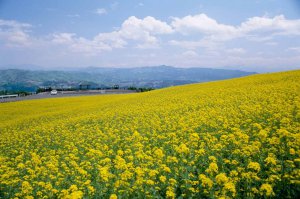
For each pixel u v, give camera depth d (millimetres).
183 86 61938
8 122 39281
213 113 20969
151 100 40281
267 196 8641
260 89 30938
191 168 11297
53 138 23594
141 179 9945
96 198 10109
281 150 11227
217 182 9133
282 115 17422
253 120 17766
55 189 10953
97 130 22656
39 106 57594
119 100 53469
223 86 42312
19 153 20141
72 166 14211
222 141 13875
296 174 9055
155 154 13391
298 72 45000
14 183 12656
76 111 43469
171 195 9039
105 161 13227
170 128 19312
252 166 9617
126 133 19953
